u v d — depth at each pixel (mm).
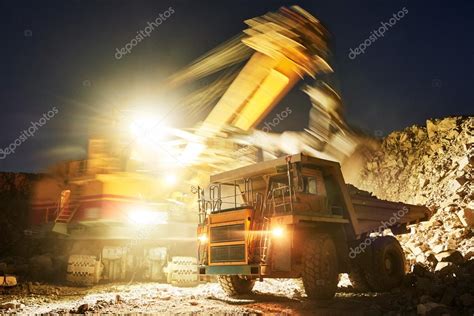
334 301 8273
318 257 8391
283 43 15867
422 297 6879
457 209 12570
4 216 20641
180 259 12438
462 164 14992
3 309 8297
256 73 16125
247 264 8484
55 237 14867
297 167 8797
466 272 7957
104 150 13688
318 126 19688
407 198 17031
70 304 8945
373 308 7039
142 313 7188
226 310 7477
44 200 15219
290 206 8547
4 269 13625
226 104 15844
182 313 7164
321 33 16094
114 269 13141
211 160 15086
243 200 10188
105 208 13141
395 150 20719
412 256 11766
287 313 7086
